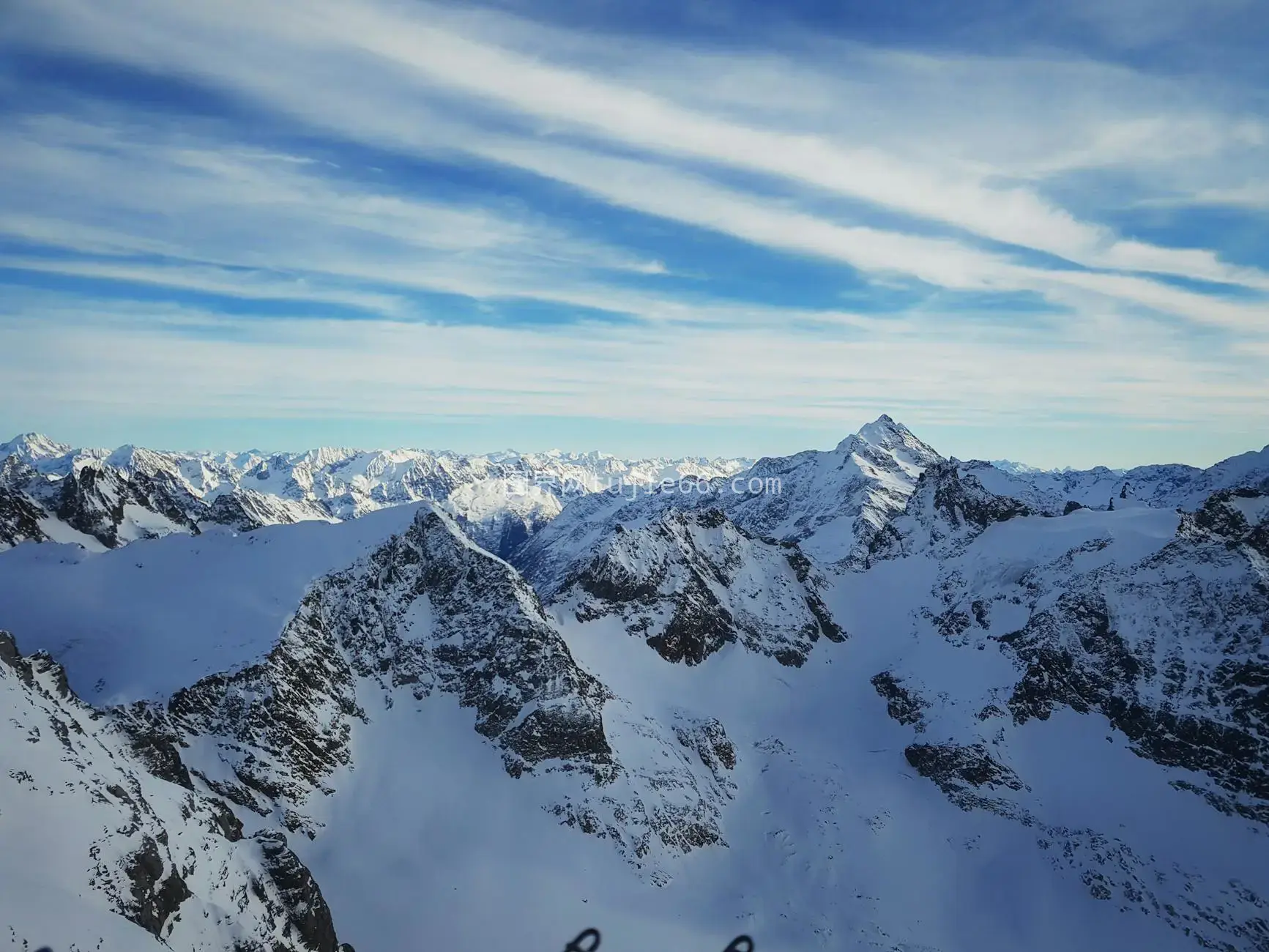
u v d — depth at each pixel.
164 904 64.25
